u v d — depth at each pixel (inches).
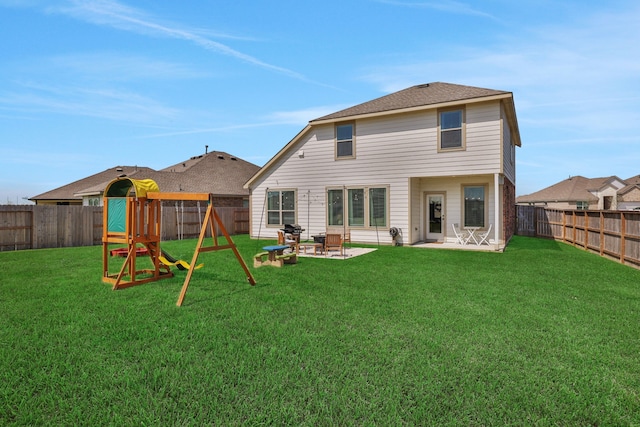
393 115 589.0
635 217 370.3
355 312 206.5
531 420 104.4
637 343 161.6
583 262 402.3
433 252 491.5
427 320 191.0
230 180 1091.3
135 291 264.8
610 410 109.3
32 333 173.9
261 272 340.2
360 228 617.6
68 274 334.6
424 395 116.5
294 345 156.0
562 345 158.2
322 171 651.5
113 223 299.9
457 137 542.0
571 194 1573.6
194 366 137.1
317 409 108.0
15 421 103.5
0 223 540.4
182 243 659.4
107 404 113.0
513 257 440.8
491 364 138.9
